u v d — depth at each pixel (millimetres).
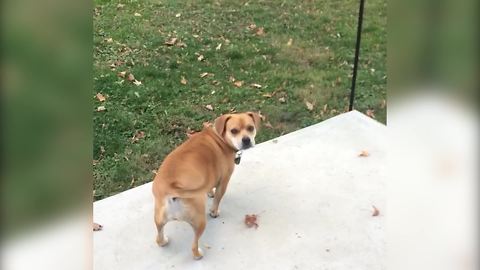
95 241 3627
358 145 4805
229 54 6840
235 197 4109
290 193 4164
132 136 5203
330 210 3971
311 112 5766
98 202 4031
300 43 7242
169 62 6555
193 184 3260
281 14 8039
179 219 3273
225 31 7453
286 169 4469
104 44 6875
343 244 3627
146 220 3844
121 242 3631
